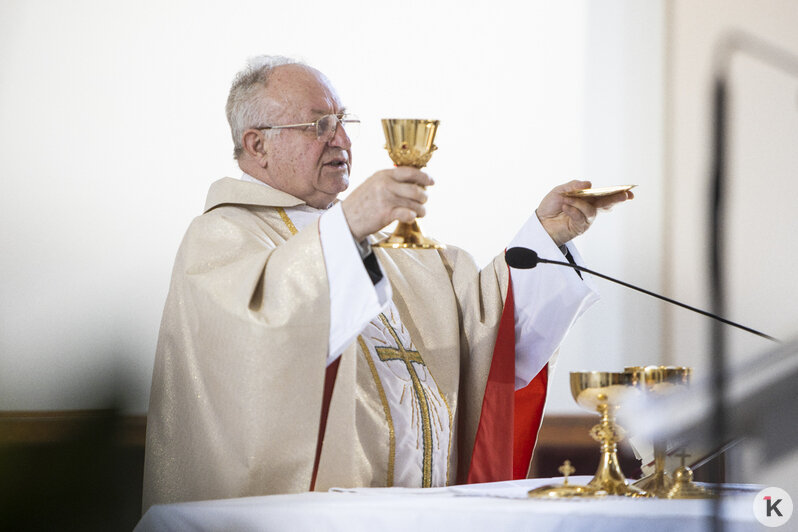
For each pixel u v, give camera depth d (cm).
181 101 1022
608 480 454
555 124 1214
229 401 605
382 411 672
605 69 1227
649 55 1231
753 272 1194
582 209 732
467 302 779
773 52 1215
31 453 877
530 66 1209
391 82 1157
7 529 859
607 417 463
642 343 1199
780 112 1214
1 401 883
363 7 1142
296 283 592
